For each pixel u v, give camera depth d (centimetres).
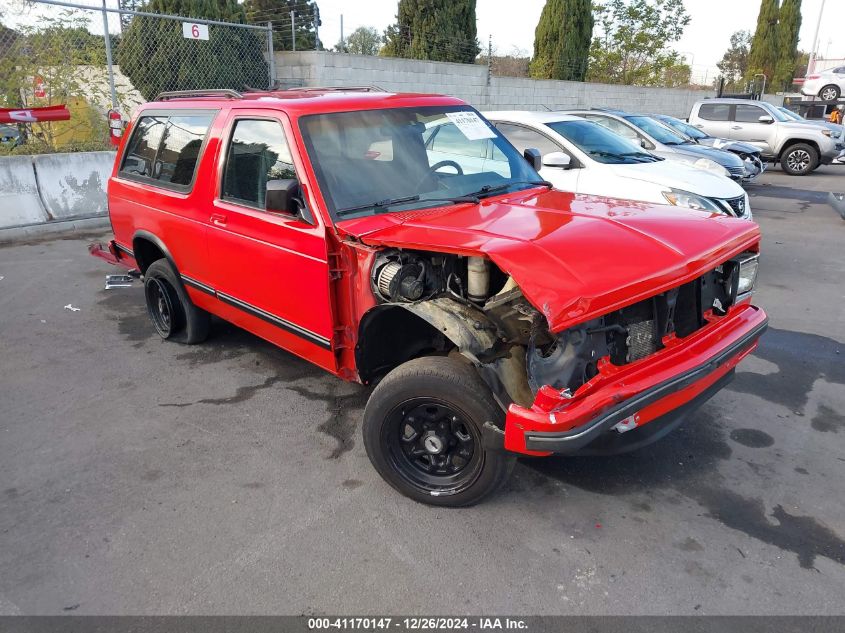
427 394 302
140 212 516
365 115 391
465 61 1931
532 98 1884
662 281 276
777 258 818
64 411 434
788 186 1486
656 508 326
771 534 306
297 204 352
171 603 268
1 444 394
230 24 1130
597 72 2872
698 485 345
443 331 284
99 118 1095
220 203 420
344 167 362
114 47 1102
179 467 368
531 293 261
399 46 1922
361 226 331
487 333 285
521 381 281
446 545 300
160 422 419
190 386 471
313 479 355
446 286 316
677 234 312
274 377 485
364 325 330
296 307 375
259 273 397
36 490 347
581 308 252
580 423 261
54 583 280
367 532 310
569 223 317
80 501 338
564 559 290
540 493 339
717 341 319
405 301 309
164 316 552
